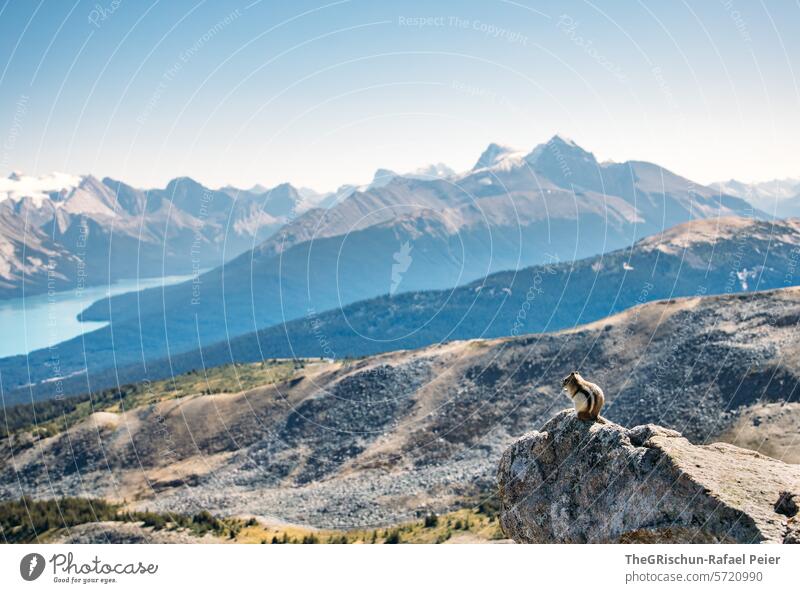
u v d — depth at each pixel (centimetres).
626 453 1357
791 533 1098
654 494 1278
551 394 13388
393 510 10194
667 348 13162
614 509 1339
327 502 10906
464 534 7112
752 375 11081
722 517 1172
